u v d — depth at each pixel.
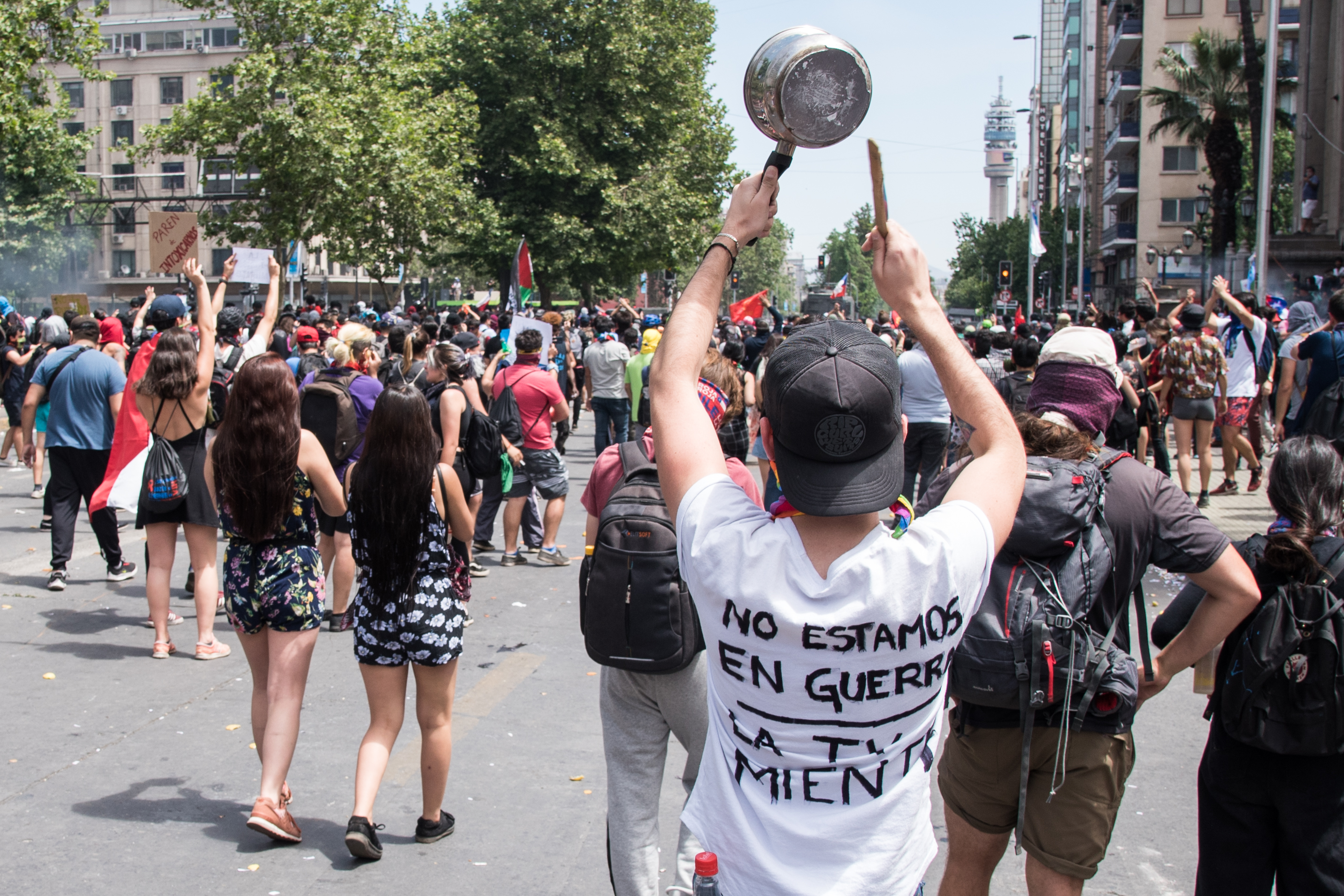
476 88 38.03
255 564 4.20
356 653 4.09
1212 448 15.84
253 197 31.28
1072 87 102.38
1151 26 50.59
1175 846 4.18
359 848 3.94
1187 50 50.31
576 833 4.28
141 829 4.26
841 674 1.54
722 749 1.66
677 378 1.75
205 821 4.35
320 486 4.27
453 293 64.31
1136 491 2.75
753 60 1.73
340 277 68.69
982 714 2.77
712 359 3.60
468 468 8.48
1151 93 38.34
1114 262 62.66
